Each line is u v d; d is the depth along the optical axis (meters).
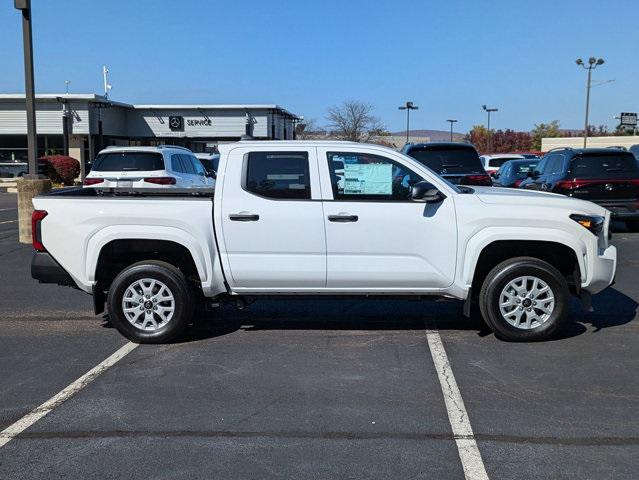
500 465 3.87
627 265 10.27
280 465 3.90
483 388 5.12
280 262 6.23
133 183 12.98
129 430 4.41
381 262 6.21
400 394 5.01
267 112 38.97
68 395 5.05
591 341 6.34
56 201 6.24
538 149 74.19
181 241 6.20
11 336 6.69
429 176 6.25
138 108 38.72
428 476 3.75
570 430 4.35
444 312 7.54
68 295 8.57
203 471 3.84
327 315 7.47
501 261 6.49
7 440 4.27
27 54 12.12
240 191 6.24
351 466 3.88
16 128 34.91
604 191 12.85
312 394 5.03
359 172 6.24
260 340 6.50
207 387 5.20
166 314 6.35
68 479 3.76
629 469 3.82
